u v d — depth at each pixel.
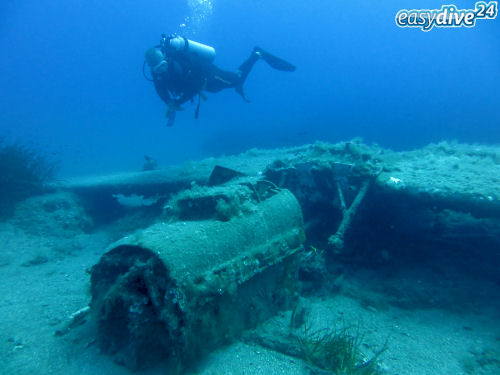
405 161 5.22
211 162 8.42
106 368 2.78
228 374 2.64
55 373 2.74
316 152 5.50
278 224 3.61
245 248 3.12
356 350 2.91
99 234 7.96
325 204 4.96
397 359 3.01
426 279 4.42
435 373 2.83
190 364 2.66
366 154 4.85
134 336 2.70
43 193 8.63
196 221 3.23
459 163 4.80
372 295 4.24
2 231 7.05
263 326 3.30
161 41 7.07
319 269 4.47
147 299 2.48
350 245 5.10
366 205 4.80
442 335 3.40
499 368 2.87
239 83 9.12
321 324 3.56
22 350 3.09
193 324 2.59
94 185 8.67
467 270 4.46
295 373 2.67
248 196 3.58
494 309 3.74
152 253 2.48
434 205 3.97
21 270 5.63
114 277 2.89
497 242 4.85
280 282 3.65
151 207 8.21
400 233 5.19
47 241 7.03
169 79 6.93
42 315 3.87
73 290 4.70
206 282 2.59
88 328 3.44
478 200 3.60
